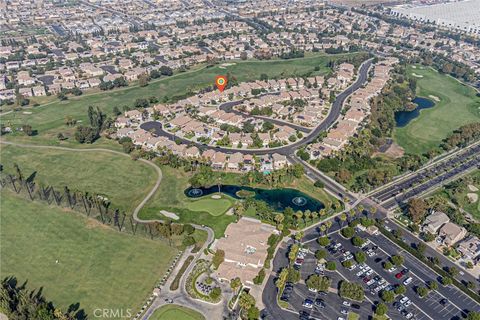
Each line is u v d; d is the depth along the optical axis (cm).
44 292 19950
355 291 19412
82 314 18762
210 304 19375
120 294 19850
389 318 18625
